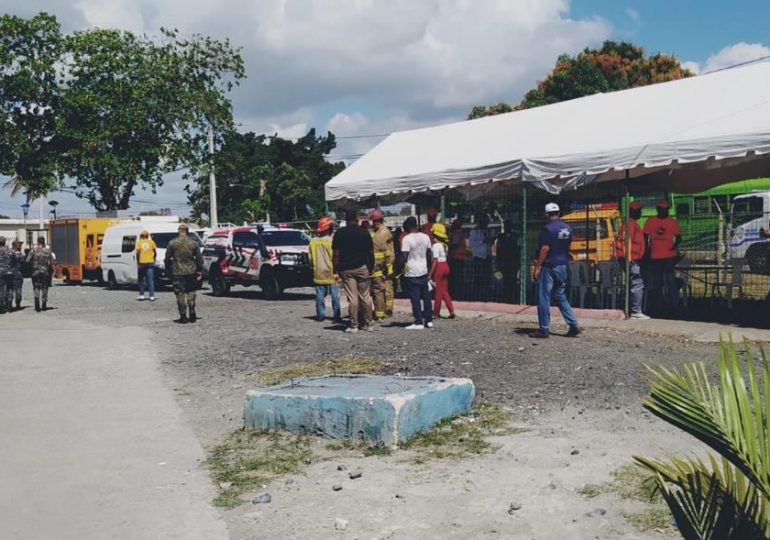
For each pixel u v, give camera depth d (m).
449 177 15.64
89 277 30.02
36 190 34.91
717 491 2.55
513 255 15.50
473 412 6.80
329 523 4.41
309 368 9.26
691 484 2.62
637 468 5.09
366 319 12.77
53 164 34.41
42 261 18.86
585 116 15.76
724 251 15.19
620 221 13.64
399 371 8.81
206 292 23.67
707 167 12.48
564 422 6.38
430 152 17.95
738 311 13.17
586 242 14.38
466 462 5.43
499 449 5.69
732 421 2.34
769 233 13.59
